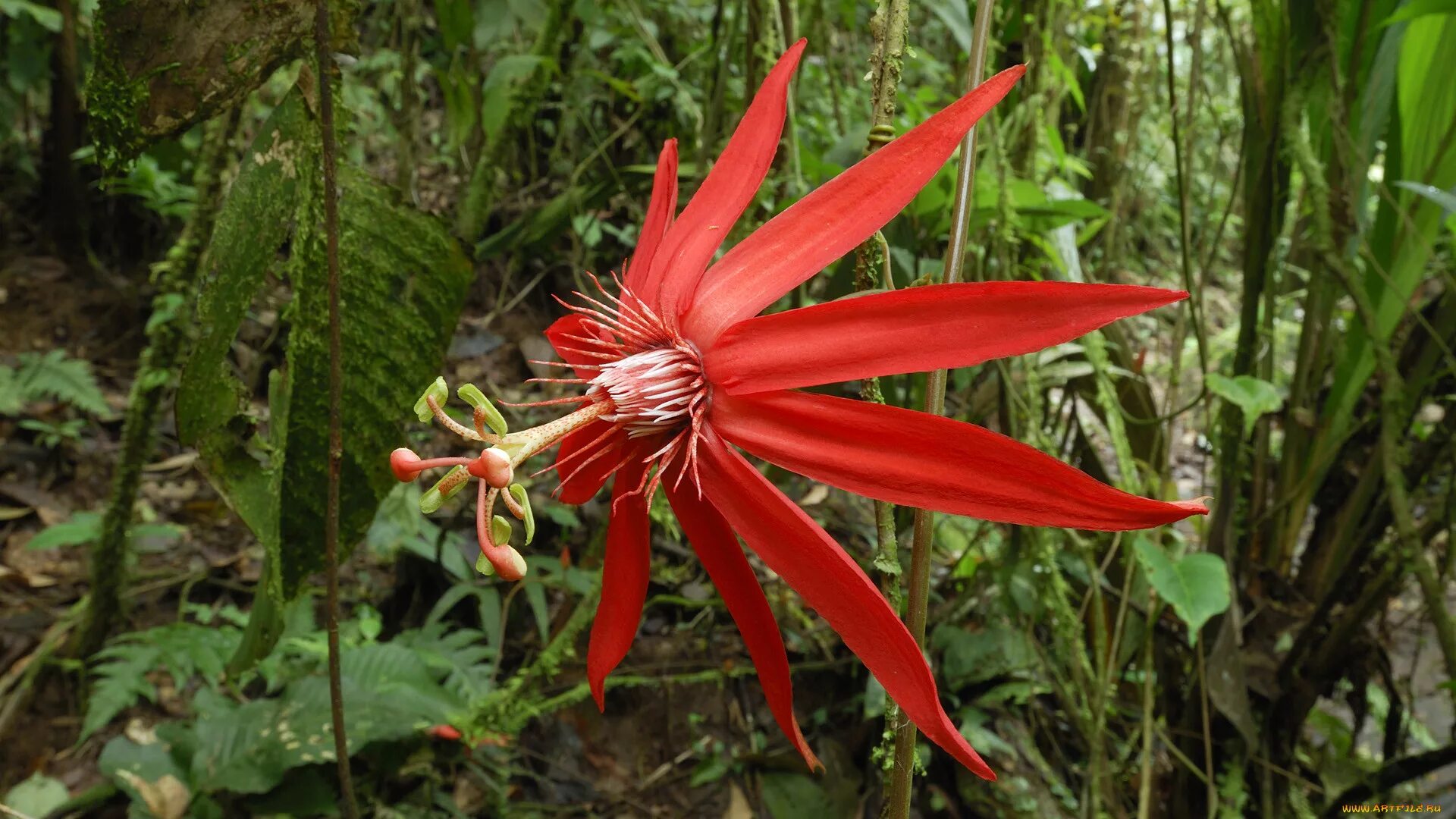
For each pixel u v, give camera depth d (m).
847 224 0.17
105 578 0.48
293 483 0.29
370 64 0.72
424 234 0.28
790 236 0.17
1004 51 0.49
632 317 0.18
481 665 0.50
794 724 0.18
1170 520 0.14
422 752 0.45
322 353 0.28
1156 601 0.46
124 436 0.46
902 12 0.20
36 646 0.51
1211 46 0.86
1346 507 0.46
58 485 0.62
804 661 0.53
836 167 0.41
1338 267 0.38
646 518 0.19
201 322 0.28
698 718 0.51
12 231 0.75
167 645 0.47
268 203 0.27
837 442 0.16
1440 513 0.43
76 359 0.70
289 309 0.28
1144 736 0.41
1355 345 0.45
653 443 0.18
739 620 0.18
